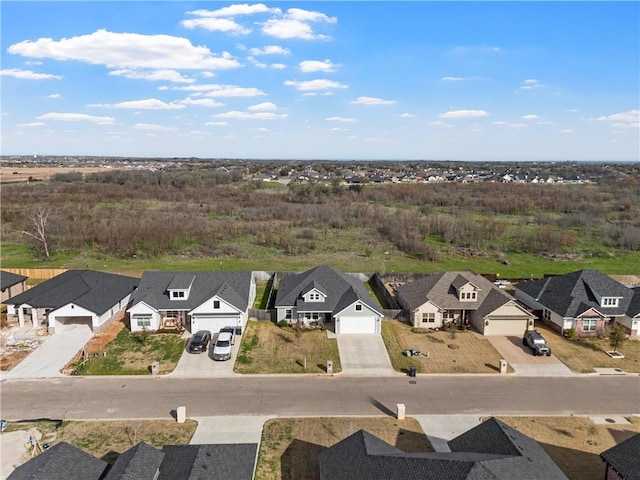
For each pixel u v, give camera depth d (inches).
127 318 1711.4
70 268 2378.2
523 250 2896.2
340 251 2815.0
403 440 1014.4
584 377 1320.1
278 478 895.1
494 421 901.2
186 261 2549.2
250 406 1144.2
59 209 3681.1
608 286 1683.1
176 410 1121.4
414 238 2992.1
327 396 1198.9
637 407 1167.6
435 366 1378.0
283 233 3125.0
